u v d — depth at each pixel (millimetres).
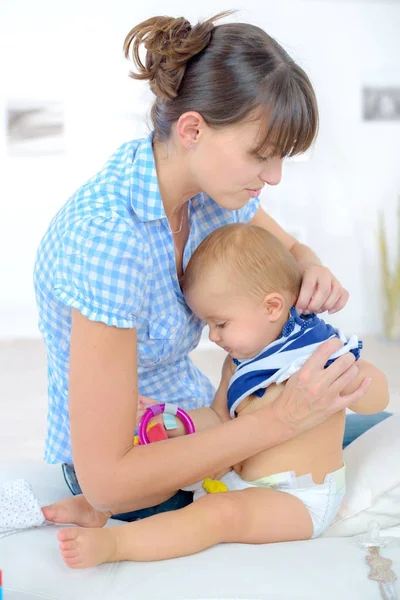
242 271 1424
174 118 1313
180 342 1474
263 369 1442
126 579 1224
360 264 4941
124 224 1258
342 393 1439
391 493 1484
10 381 3877
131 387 1230
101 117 4742
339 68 4785
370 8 4734
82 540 1210
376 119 4836
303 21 4734
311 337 1440
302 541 1380
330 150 4844
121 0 4656
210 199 1580
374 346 4625
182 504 1485
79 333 1215
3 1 4609
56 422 1521
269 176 1336
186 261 1520
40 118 4723
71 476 1511
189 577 1222
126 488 1241
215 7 4707
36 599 1199
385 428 1657
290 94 1263
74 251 1234
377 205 4895
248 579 1217
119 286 1213
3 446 2906
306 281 1494
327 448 1445
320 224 4906
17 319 4871
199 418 1511
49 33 4656
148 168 1339
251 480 1457
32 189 4773
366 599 1189
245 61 1248
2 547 1320
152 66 1323
